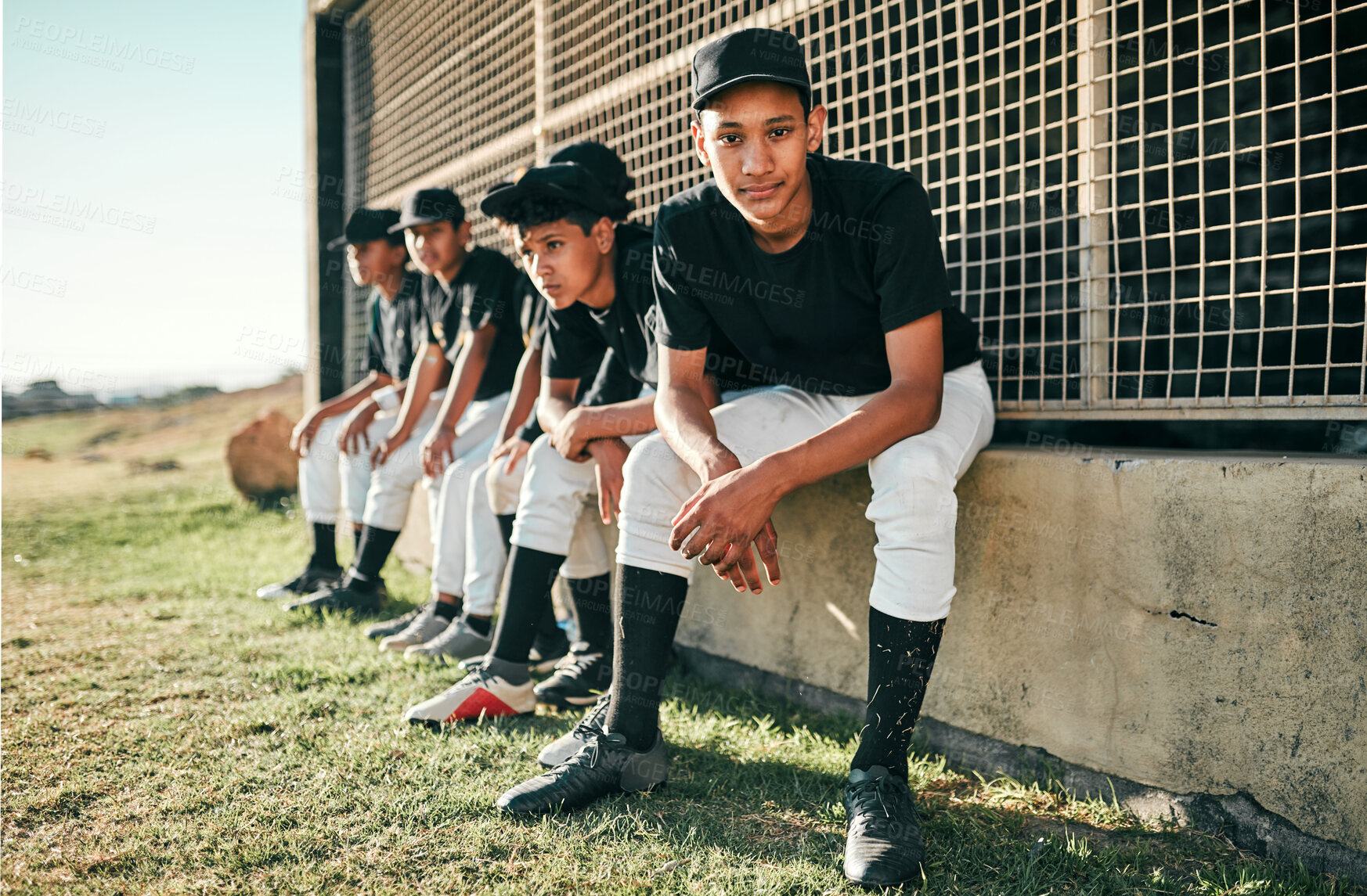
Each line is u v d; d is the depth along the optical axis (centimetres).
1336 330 251
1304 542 155
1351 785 149
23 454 1105
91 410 1361
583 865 157
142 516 593
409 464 345
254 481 631
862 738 166
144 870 153
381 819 172
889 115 247
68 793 183
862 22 275
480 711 225
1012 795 186
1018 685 195
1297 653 156
